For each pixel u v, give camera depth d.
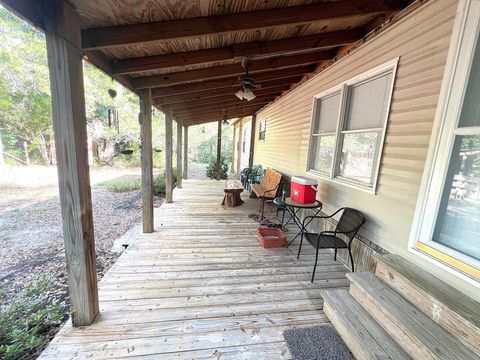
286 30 2.19
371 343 1.41
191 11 1.58
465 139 1.49
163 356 1.43
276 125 5.67
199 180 8.65
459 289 1.46
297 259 2.78
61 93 1.33
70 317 1.71
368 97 2.50
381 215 2.19
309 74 3.78
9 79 8.47
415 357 1.28
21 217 4.80
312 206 2.90
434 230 1.69
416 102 1.82
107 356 1.41
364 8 1.83
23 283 2.47
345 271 2.54
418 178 1.80
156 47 2.04
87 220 1.56
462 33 1.47
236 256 2.80
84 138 1.48
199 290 2.11
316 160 3.72
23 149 10.48
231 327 1.69
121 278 2.26
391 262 1.83
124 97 12.11
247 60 2.50
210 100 5.25
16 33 8.21
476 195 1.44
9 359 1.37
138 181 8.62
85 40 1.59
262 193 4.64
